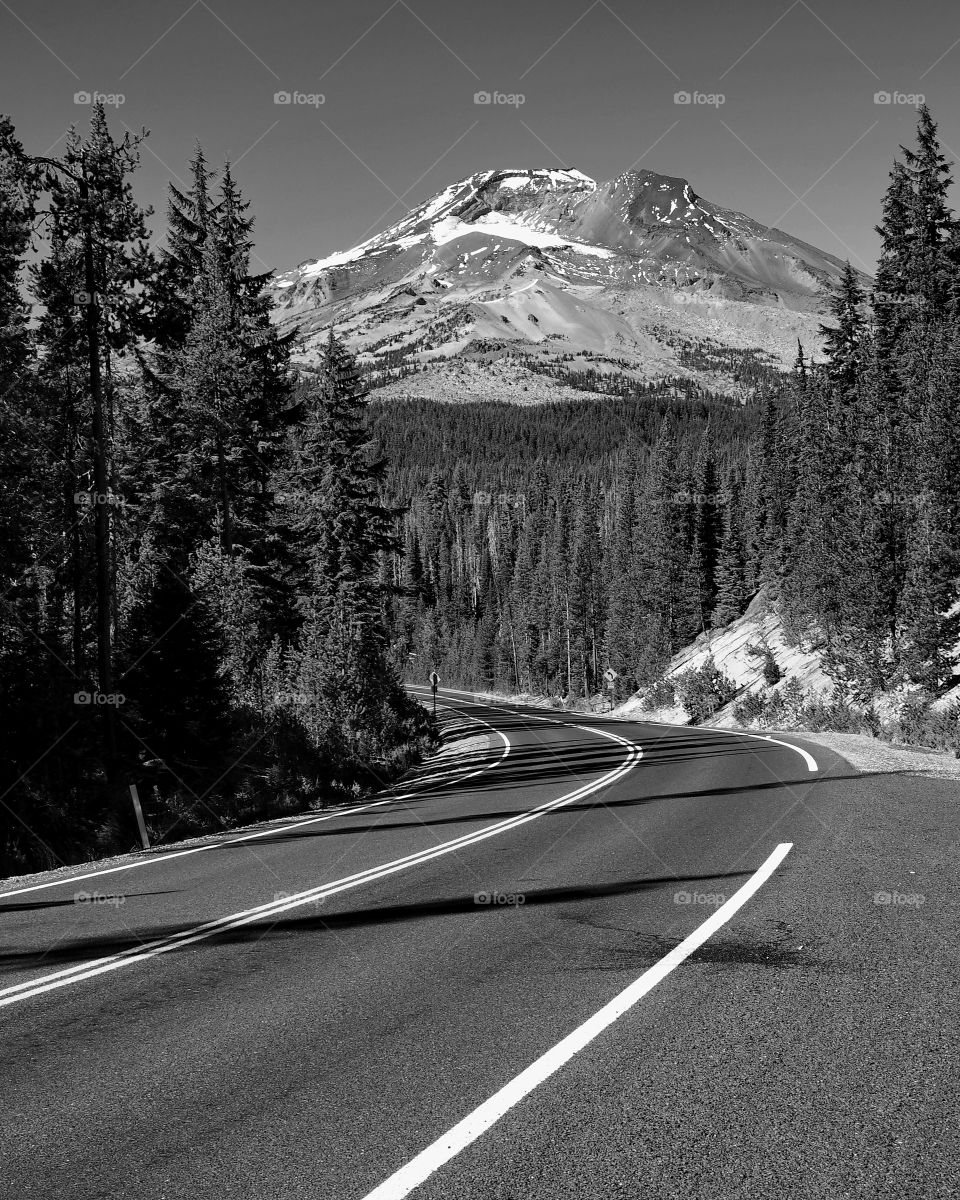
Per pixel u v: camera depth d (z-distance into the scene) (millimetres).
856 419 45750
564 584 107438
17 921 7633
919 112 41406
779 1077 3574
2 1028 4816
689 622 82188
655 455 91688
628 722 47219
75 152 21406
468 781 19094
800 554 50719
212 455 31953
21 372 23250
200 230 33719
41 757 16516
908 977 4621
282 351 34344
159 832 15445
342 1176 3049
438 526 188250
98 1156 3318
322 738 23125
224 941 6410
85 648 28875
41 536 25266
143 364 26531
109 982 5559
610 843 9383
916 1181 2809
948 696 31047
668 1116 3309
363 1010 4727
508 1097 3545
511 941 5848
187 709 18906
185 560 31484
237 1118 3555
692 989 4656
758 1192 2793
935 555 33062
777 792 12305
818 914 5902
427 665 143375
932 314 41031
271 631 33031
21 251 21969
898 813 9688
